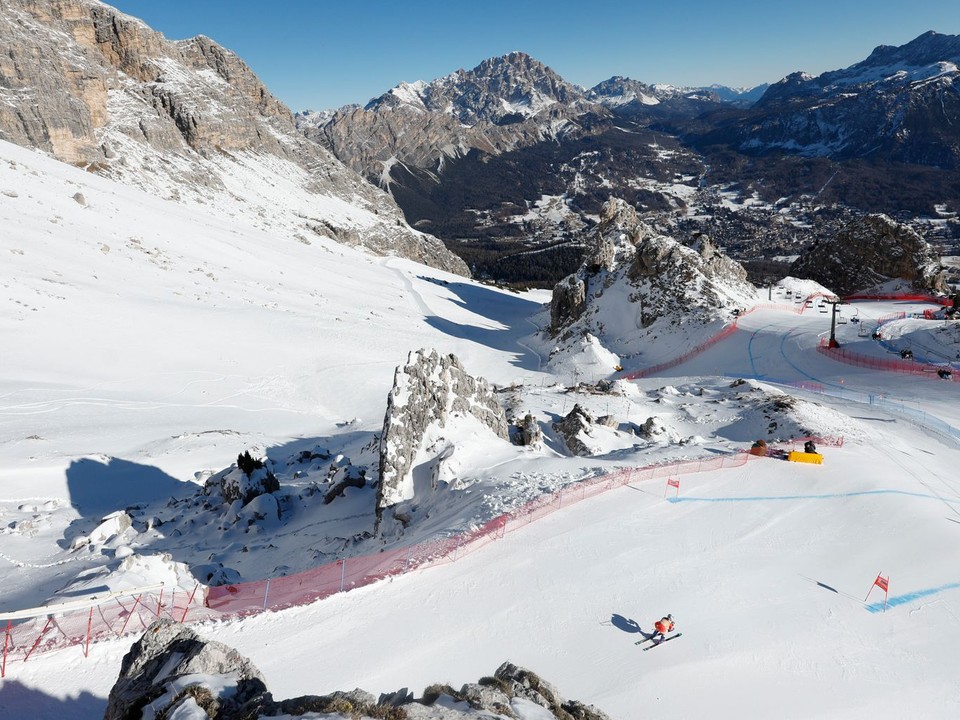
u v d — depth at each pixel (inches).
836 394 1888.5
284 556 1077.1
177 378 2267.5
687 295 3152.1
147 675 468.8
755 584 759.7
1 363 1948.8
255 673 454.0
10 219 2923.2
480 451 1208.2
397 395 1202.0
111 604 729.6
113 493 1419.8
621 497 978.7
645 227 4301.2
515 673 528.1
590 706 515.2
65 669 589.6
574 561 797.9
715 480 1046.4
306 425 2193.7
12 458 1424.7
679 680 600.7
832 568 797.9
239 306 3056.1
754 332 2736.2
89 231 3260.3
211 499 1378.0
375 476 1429.6
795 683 604.4
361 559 898.1
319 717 373.4
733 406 1818.4
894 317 2758.4
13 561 1015.0
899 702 587.8
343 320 3282.5
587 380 2731.3
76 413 1811.0
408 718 386.3
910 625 694.5
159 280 3043.8
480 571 781.9
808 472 1074.7
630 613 699.4
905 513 932.0
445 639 655.1
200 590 821.2
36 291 2386.8
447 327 3954.2
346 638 655.8
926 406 1694.1
